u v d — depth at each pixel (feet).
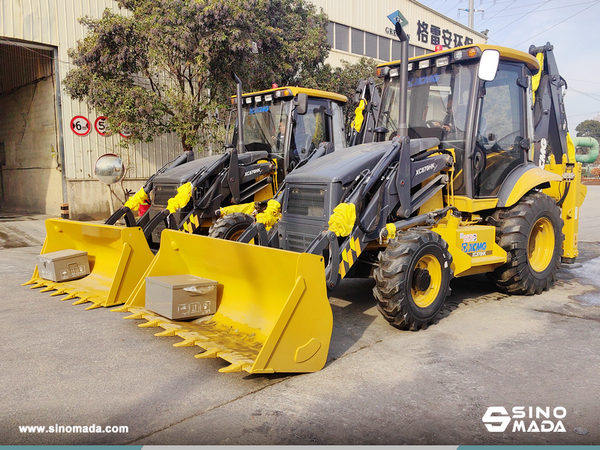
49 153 43.83
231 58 35.37
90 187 42.57
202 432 8.51
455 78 16.33
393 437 8.35
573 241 20.74
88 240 17.49
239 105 22.15
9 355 12.13
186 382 10.61
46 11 38.40
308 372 11.00
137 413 9.23
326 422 8.87
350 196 13.38
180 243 13.82
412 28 71.15
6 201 53.88
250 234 14.51
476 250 16.10
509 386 10.35
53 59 40.32
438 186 15.80
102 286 16.69
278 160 22.18
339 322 14.79
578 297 17.63
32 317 15.11
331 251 12.60
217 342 11.39
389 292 12.97
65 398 9.86
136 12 34.99
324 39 45.06
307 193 14.88
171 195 20.35
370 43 65.21
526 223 16.80
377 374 10.98
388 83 18.52
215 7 32.68
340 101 24.30
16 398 9.86
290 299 10.33
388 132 18.24
